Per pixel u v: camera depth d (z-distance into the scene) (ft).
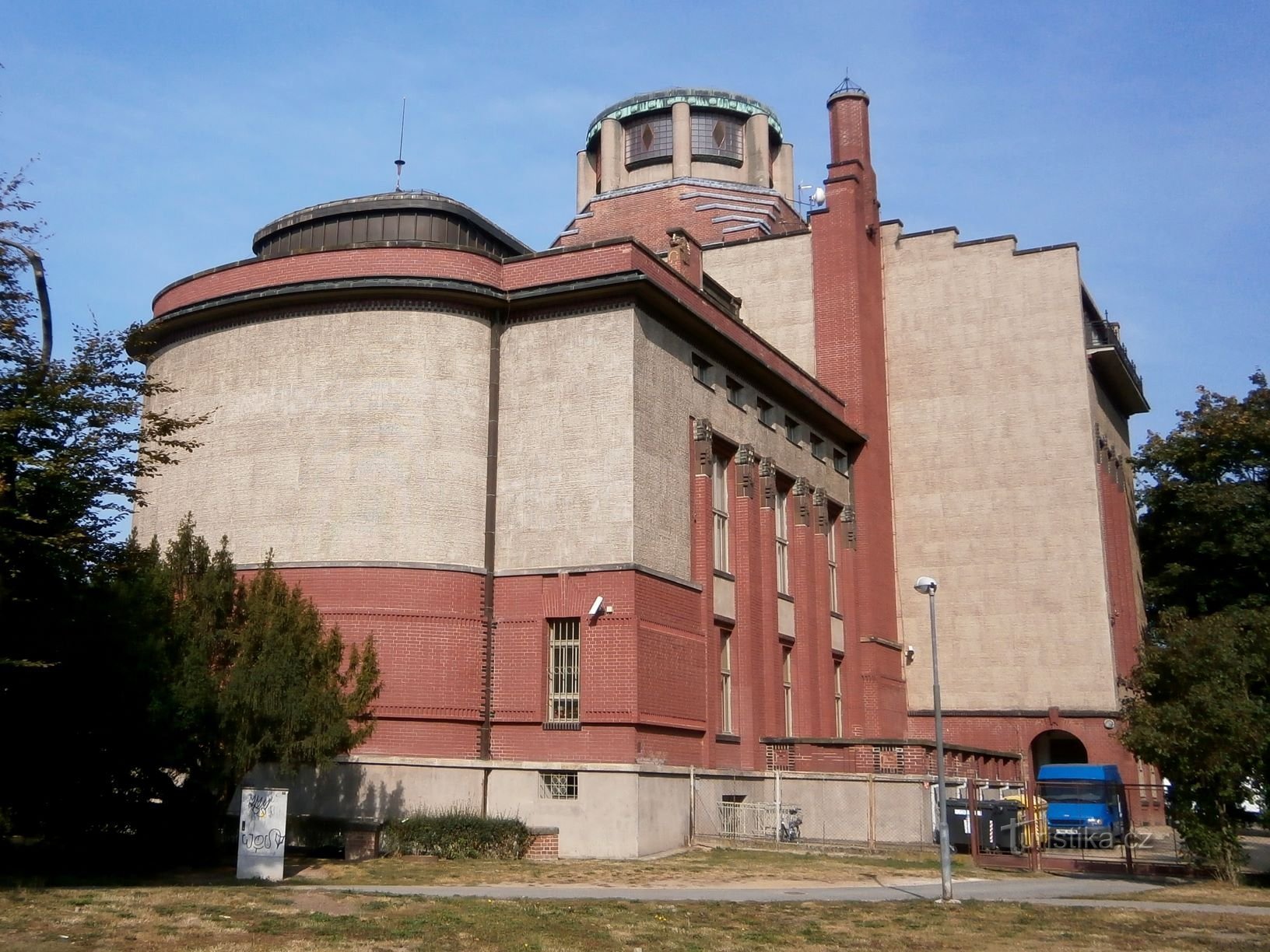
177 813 80.94
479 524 104.32
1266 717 84.84
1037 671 156.56
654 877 81.25
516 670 101.45
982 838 103.86
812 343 164.86
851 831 111.34
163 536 109.29
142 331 76.28
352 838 89.40
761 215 181.37
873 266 171.83
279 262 107.65
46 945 46.37
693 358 116.88
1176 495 160.35
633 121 200.85
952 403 167.02
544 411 105.60
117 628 73.87
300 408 105.29
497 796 98.99
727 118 199.31
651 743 99.55
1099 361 167.94
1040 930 59.72
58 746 74.23
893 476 168.55
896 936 57.62
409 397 103.86
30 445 69.26
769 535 128.67
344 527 101.76
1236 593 152.46
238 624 84.48
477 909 59.88
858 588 154.30
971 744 157.38
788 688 132.98
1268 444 151.84
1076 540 157.69
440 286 104.88
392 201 129.80
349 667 88.02
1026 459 161.99
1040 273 165.58
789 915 63.31
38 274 71.87
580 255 106.22
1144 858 107.86
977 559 161.99
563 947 51.39
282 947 48.49
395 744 96.84
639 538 101.40
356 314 105.70
